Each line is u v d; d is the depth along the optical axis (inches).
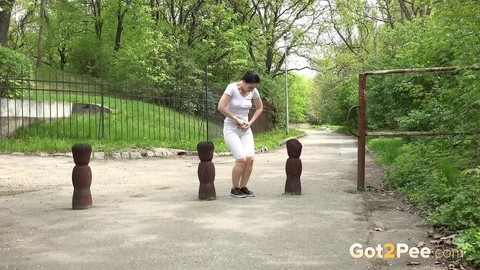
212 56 1114.1
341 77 1534.2
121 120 619.5
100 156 507.5
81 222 210.1
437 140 332.2
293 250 165.9
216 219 213.2
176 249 168.4
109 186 320.2
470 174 249.9
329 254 161.3
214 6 1129.4
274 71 1400.1
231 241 177.8
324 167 435.2
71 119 617.9
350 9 1326.3
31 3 1337.4
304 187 304.0
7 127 558.9
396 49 769.6
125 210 235.3
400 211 227.5
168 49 1019.3
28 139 539.8
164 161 504.1
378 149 581.9
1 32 863.1
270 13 1306.6
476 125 274.8
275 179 345.7
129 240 180.5
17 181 341.4
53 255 162.9
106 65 1186.6
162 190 301.0
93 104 692.7
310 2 1282.0
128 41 1186.0
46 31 1369.3
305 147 788.0
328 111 2048.5
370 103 741.3
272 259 156.5
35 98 626.2
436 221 192.5
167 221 210.5
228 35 1095.0
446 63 353.1
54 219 216.4
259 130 1128.8
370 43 1496.1
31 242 178.9
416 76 383.6
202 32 1159.6
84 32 1366.9
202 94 791.7
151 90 716.0
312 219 211.3
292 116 2258.9
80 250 168.2
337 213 223.3
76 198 239.0
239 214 222.7
